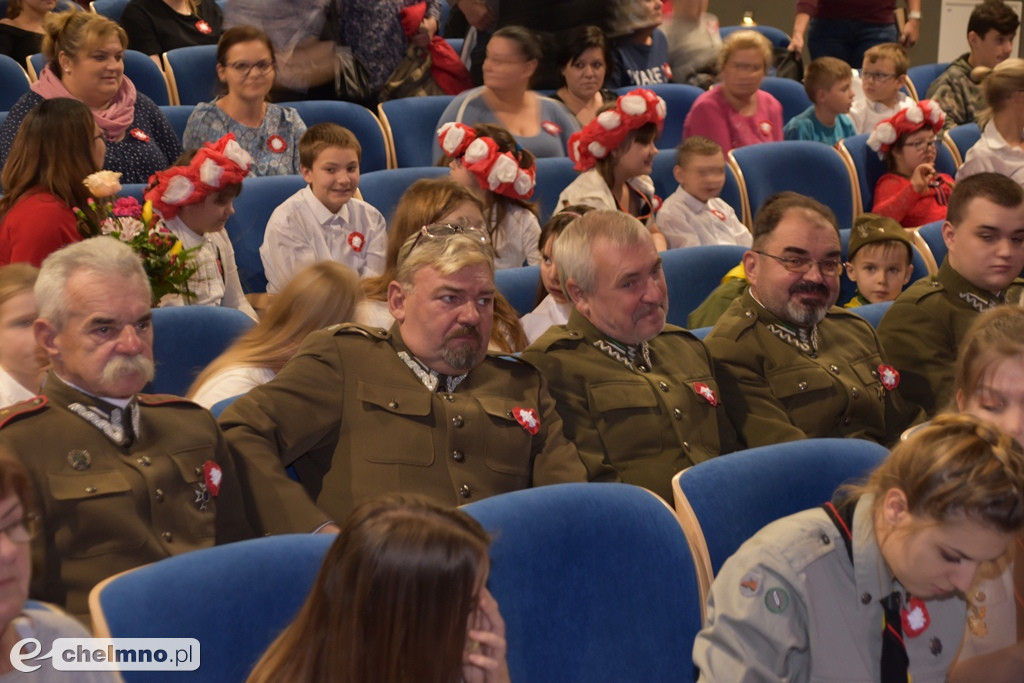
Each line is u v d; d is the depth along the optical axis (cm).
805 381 261
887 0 699
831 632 153
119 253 192
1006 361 190
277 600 152
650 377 243
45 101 332
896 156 505
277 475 200
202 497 194
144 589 145
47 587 179
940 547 143
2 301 217
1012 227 285
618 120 412
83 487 182
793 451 200
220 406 219
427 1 550
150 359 194
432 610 124
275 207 415
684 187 452
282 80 495
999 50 636
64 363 189
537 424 220
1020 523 138
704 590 187
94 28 425
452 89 540
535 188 452
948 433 145
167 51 564
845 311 281
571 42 497
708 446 244
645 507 185
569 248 241
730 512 190
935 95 644
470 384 221
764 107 557
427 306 211
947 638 160
